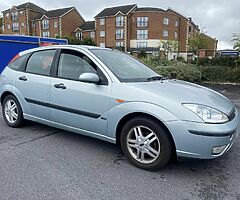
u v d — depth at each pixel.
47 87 4.10
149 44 57.28
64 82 3.90
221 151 3.04
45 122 4.30
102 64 3.67
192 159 3.02
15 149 3.86
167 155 3.13
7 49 11.15
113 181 3.01
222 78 14.40
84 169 3.29
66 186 2.88
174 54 28.47
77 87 3.74
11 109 4.88
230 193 2.81
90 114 3.63
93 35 62.62
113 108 3.40
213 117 2.98
